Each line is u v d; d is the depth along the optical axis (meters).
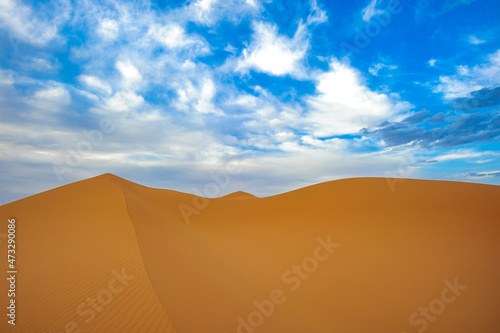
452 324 7.66
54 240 12.89
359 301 9.28
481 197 20.09
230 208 32.50
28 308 6.96
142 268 8.33
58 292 7.65
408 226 16.95
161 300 6.53
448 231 15.56
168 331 5.36
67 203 20.56
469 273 10.92
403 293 9.70
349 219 20.05
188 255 12.10
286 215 24.88
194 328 5.82
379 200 22.33
